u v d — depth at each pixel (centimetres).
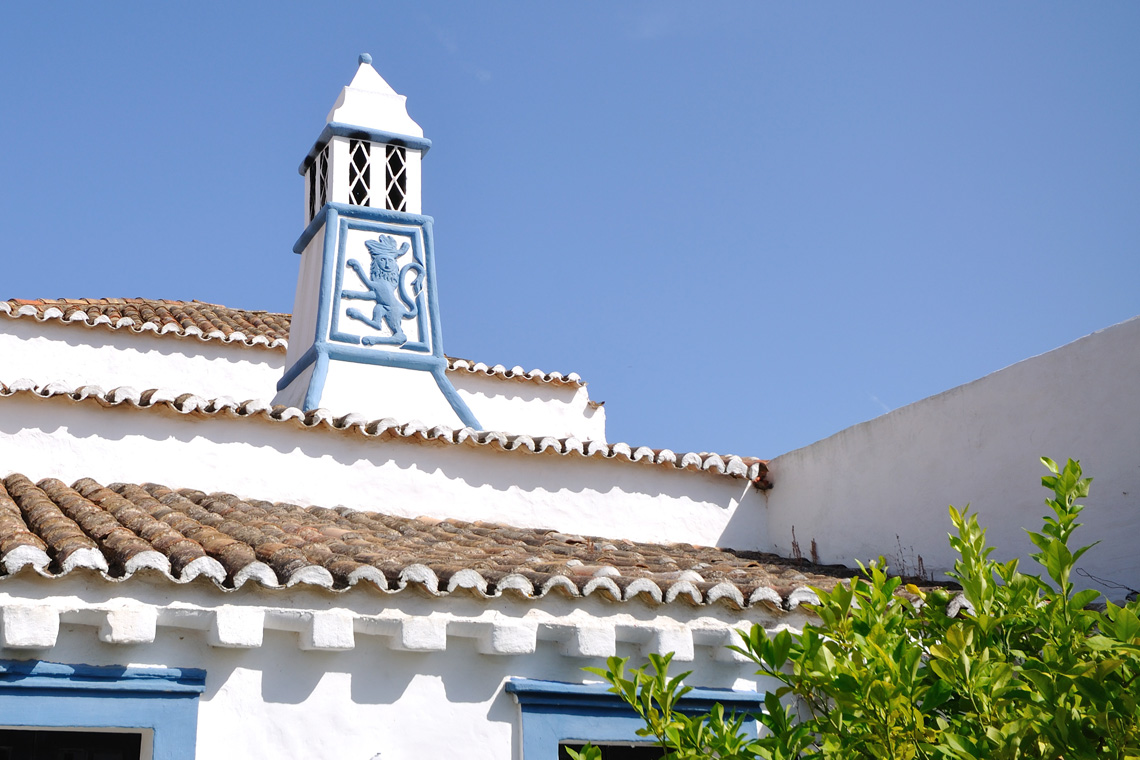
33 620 580
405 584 649
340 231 1108
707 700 715
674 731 507
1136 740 445
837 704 508
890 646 519
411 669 671
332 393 1043
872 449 1005
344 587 641
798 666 525
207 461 896
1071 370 865
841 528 1016
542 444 995
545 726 685
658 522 1036
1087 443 846
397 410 1062
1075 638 519
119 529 676
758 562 960
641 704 550
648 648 706
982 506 906
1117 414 830
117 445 873
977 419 925
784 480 1085
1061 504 557
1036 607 550
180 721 619
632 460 1028
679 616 712
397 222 1134
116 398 873
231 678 637
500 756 675
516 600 677
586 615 691
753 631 534
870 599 548
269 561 659
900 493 972
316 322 1073
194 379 1361
